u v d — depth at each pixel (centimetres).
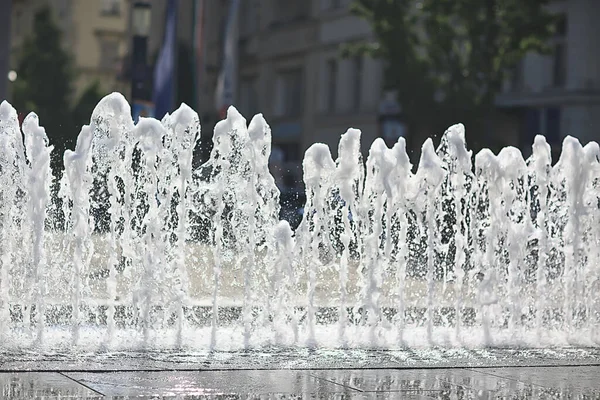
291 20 5600
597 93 4409
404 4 3903
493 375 862
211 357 914
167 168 1069
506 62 3778
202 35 3341
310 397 733
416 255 1199
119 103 1059
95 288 1343
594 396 773
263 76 5791
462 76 3809
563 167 1188
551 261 1188
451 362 929
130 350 943
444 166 1162
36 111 5772
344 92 5216
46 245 1102
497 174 1164
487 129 3850
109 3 6450
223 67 4666
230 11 4669
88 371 816
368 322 1100
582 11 4409
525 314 1170
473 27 3716
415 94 3850
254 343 1007
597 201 1183
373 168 1120
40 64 5816
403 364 908
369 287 1104
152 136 1063
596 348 1067
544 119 4516
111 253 1049
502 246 1159
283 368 862
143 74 2538
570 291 1174
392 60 3875
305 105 5494
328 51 5334
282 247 1095
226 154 1093
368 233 1116
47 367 829
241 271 1348
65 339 994
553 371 896
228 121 1093
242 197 1095
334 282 1427
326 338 1055
